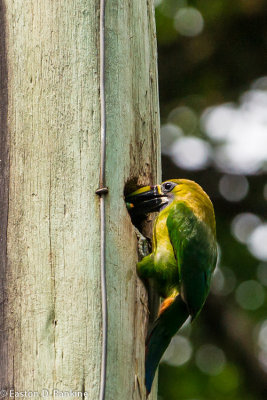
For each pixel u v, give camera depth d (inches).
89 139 332.5
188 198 425.1
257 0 772.0
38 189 329.7
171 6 783.1
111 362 310.7
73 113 335.9
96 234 321.1
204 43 790.5
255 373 730.2
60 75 340.2
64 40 343.6
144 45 375.2
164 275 396.5
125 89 353.1
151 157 375.2
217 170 773.9
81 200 325.7
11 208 331.6
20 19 350.6
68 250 319.9
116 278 324.2
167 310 382.6
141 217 426.0
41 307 315.6
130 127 354.6
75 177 328.8
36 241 323.6
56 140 333.7
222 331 748.6
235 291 756.0
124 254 333.4
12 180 334.3
